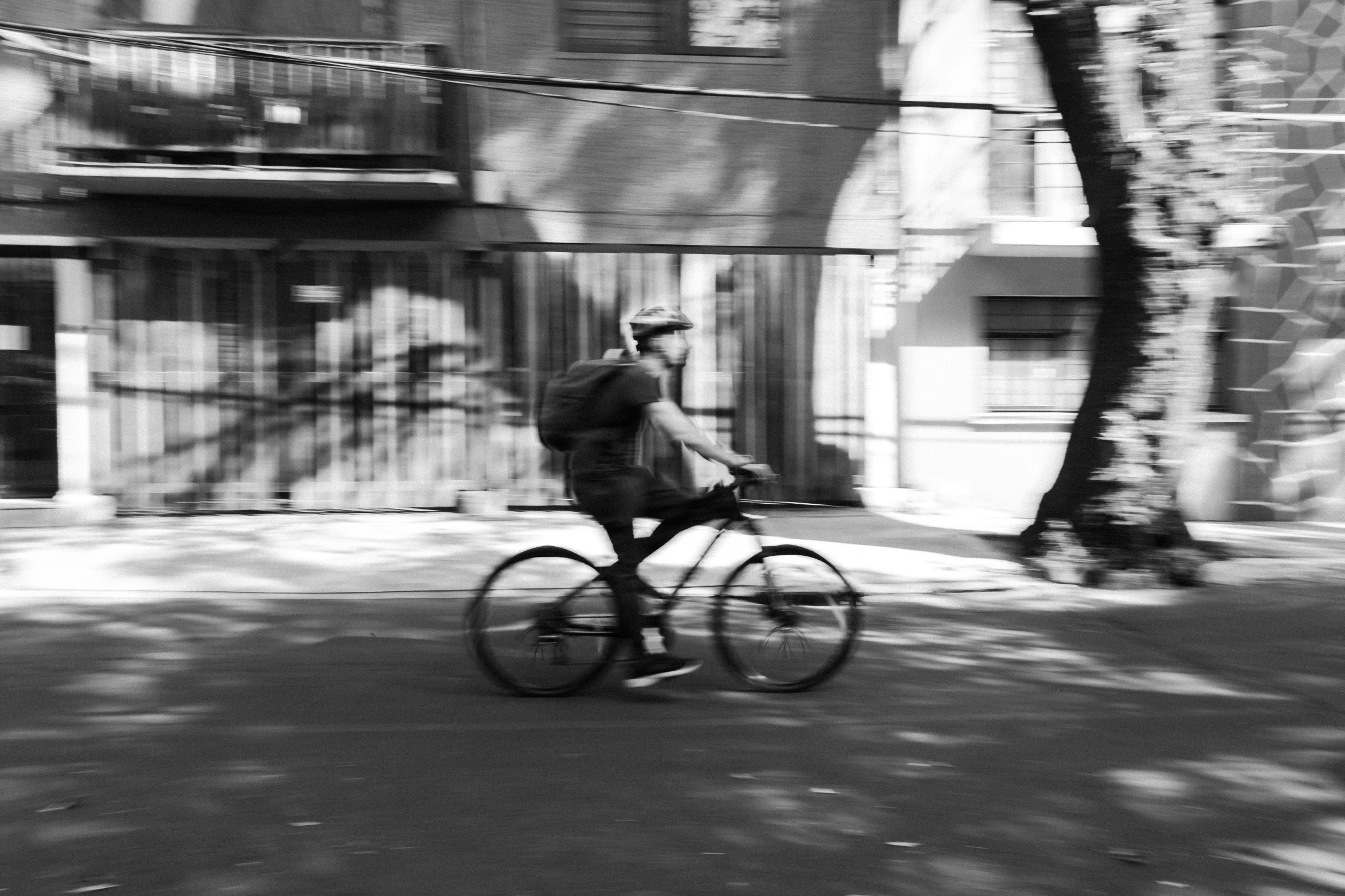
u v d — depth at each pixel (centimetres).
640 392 618
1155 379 965
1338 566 1060
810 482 1363
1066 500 1002
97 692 639
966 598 922
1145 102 952
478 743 554
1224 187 955
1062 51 970
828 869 418
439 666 702
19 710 604
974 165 1355
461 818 459
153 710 606
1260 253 1328
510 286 1328
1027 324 1385
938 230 1359
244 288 1298
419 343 1320
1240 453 1370
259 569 997
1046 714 615
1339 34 1343
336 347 1310
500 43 1303
